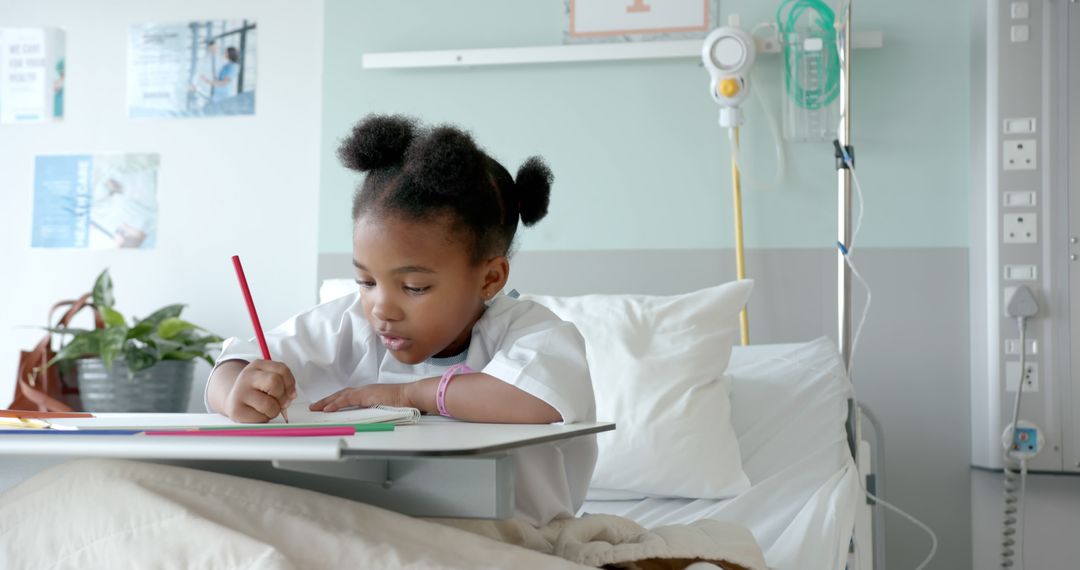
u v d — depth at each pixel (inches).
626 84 100.6
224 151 111.2
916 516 95.1
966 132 95.7
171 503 32.4
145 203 112.5
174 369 99.0
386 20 104.4
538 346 45.4
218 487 33.9
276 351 49.4
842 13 92.0
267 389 38.0
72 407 103.6
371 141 45.8
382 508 35.8
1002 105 91.9
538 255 101.3
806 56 95.4
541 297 82.2
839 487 68.4
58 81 114.9
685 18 99.0
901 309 96.0
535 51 100.0
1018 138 91.7
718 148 98.9
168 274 111.7
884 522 95.0
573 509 48.8
